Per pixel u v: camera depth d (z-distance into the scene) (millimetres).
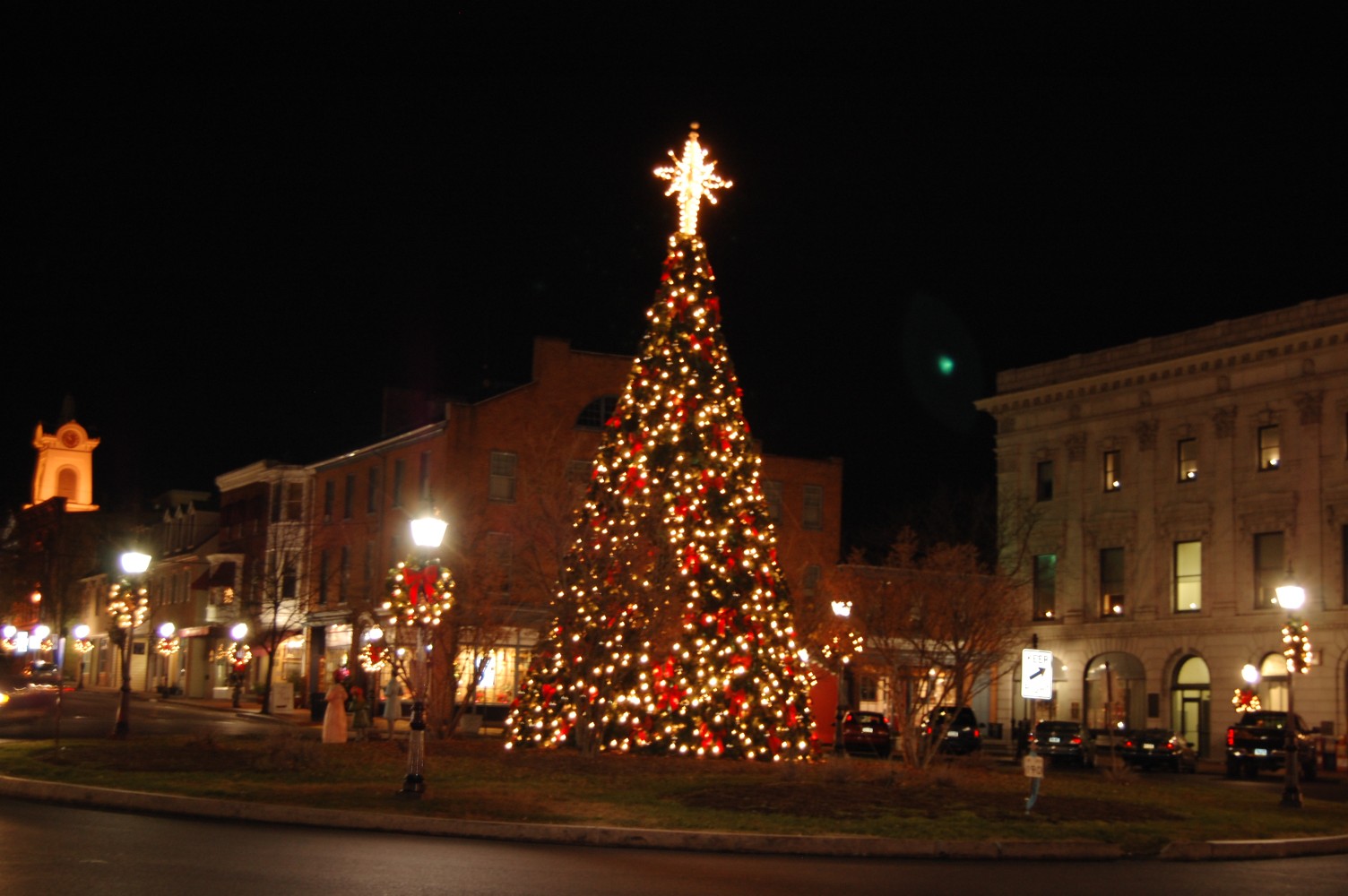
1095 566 59469
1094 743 46562
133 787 20422
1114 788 26609
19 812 18172
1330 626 49906
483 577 35781
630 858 15734
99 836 15656
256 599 65375
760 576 30188
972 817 19547
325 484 65062
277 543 63875
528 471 45250
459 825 17469
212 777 21953
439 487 53312
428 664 32094
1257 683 52094
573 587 30031
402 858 14711
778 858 16516
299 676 64438
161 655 78750
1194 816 22016
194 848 14891
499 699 50219
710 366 30906
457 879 13297
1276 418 52875
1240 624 53125
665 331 31062
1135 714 56719
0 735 34000
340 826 17766
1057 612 60719
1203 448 55500
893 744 42812
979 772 28297
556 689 29781
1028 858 17609
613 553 29297
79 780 21469
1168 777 38594
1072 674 59531
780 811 19375
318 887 12398
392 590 21281
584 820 18031
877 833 18016
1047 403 62281
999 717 61531
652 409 30359
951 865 16672
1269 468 53000
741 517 30188
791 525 60188
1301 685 50781
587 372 56219
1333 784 39969
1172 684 55844
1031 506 61250
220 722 43719
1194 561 55875
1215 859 18562
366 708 39562
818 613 43750
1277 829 21375
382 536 58125
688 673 28609
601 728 28391
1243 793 28656
